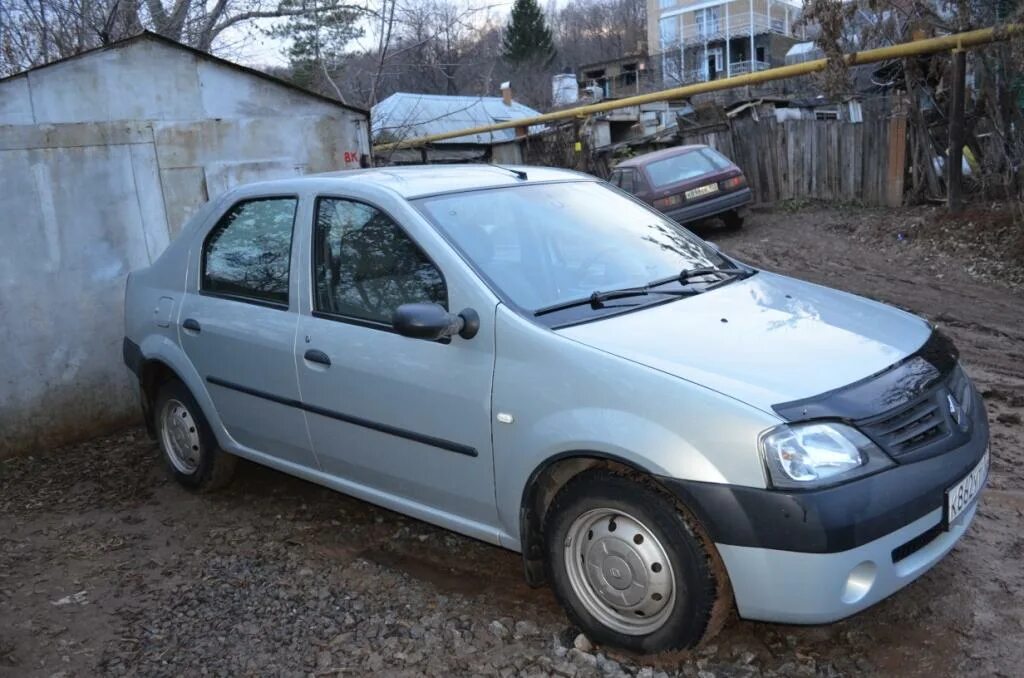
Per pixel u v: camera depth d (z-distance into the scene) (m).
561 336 3.37
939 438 3.13
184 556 4.51
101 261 6.58
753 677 3.14
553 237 4.09
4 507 5.37
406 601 3.90
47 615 3.94
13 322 6.17
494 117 27.89
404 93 23.09
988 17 11.76
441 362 3.67
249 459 4.91
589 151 22.41
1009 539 4.00
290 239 4.45
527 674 3.24
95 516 5.15
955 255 10.88
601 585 3.28
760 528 2.86
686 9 60.06
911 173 15.14
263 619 3.80
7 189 6.08
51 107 7.64
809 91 24.64
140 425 6.84
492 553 4.37
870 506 2.85
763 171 17.78
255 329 4.53
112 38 12.02
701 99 30.39
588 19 66.12
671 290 3.87
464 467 3.67
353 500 5.15
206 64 8.23
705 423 2.95
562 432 3.24
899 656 3.24
